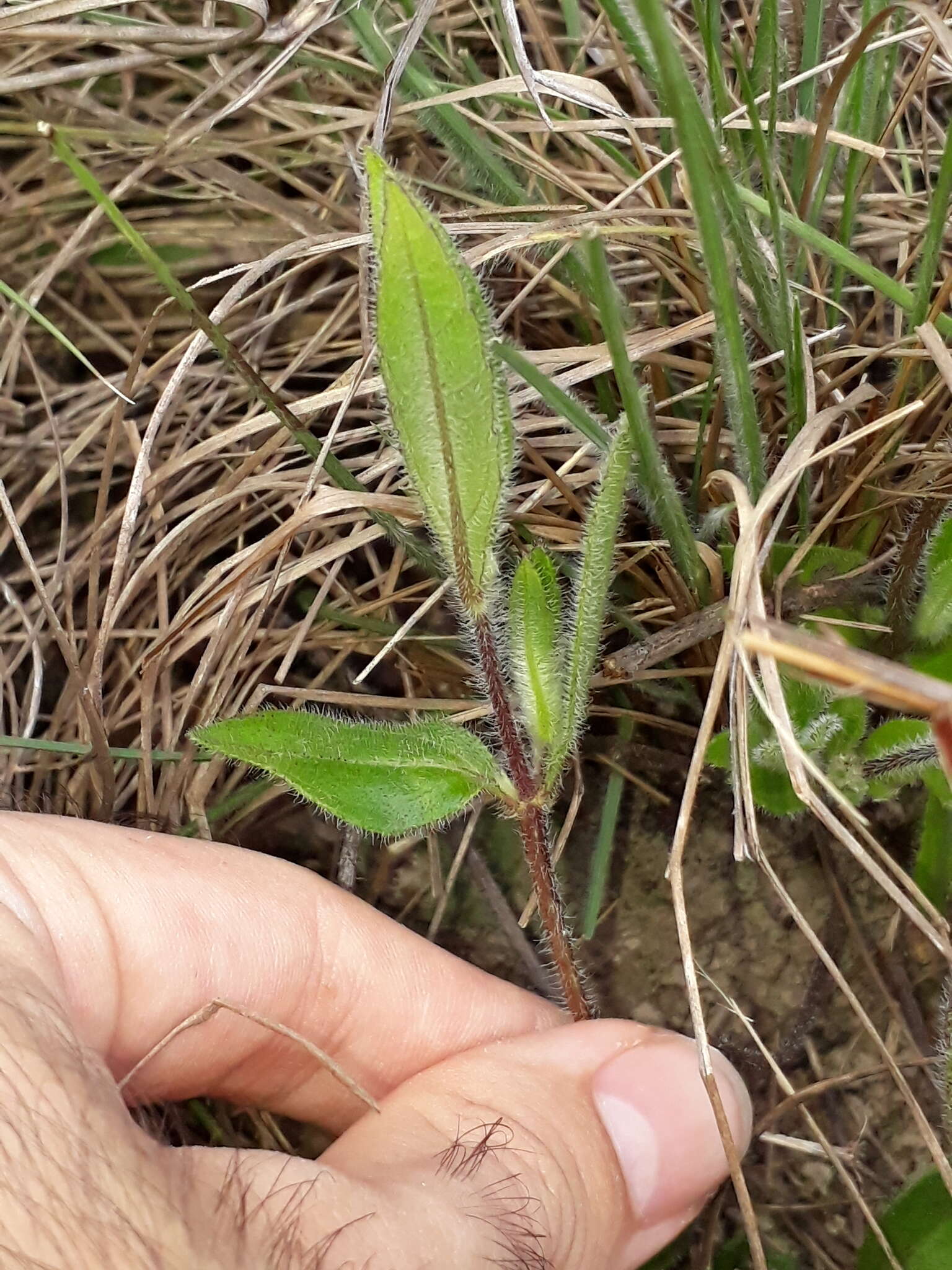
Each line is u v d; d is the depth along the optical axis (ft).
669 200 0.57
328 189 0.69
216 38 0.56
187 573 0.62
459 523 0.33
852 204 0.51
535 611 0.39
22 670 0.63
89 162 0.69
